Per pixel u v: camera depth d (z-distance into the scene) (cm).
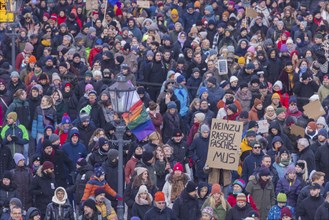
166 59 5681
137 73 5716
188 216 4572
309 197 4594
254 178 4712
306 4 6694
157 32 6003
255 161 4847
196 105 5272
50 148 4847
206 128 4966
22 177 4738
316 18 6438
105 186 4616
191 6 6431
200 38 6038
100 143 4834
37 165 4853
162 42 5884
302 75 5588
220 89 5378
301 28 6156
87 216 4544
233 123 4909
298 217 4606
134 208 4594
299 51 5997
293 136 5081
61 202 4588
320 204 4588
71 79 5516
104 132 5028
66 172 4884
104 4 6288
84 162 4744
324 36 6253
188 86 5541
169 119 5191
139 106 4875
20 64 5812
